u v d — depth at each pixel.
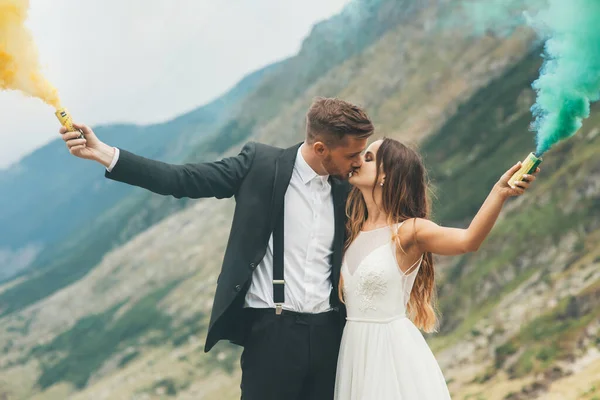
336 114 3.69
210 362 42.12
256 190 3.79
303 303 3.78
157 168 3.60
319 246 3.84
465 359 27.25
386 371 3.83
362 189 3.99
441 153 43.81
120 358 48.97
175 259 60.56
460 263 33.56
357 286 3.89
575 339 24.33
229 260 3.76
